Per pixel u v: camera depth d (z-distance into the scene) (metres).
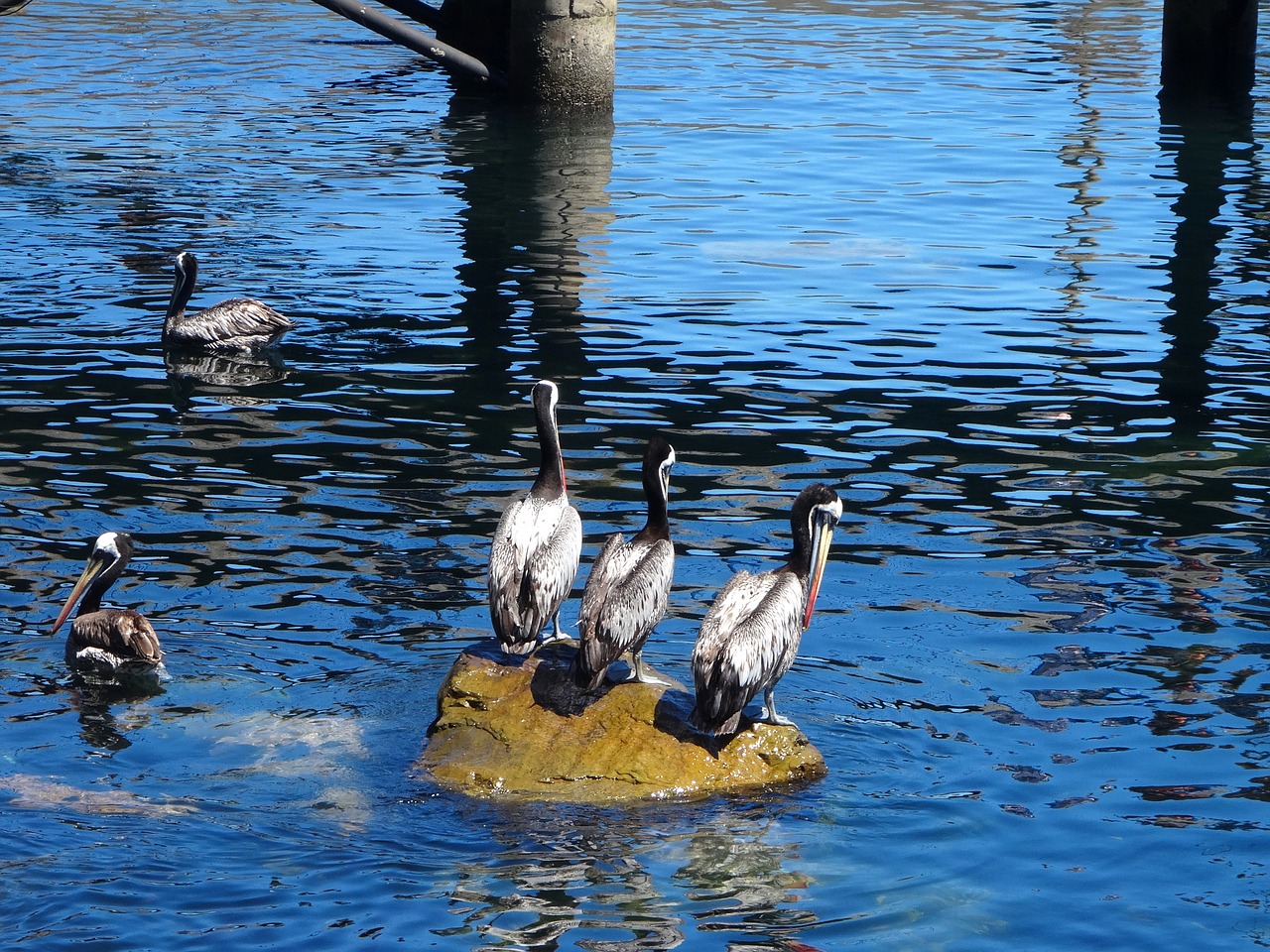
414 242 23.86
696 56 40.56
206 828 9.46
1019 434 16.62
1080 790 9.95
